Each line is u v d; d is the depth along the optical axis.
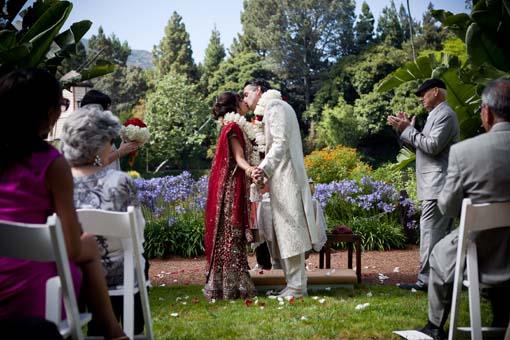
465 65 7.77
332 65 70.56
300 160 5.59
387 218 10.14
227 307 5.26
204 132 60.72
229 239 5.62
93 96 4.93
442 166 5.64
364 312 4.90
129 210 2.95
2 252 2.39
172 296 6.11
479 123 7.51
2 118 2.55
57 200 2.54
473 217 3.14
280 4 73.69
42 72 2.64
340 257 9.00
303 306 5.21
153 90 80.81
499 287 3.42
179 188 10.74
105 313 2.71
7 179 2.54
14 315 2.46
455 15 7.06
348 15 75.12
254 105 5.98
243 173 5.67
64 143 3.40
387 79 8.23
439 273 3.68
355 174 15.28
